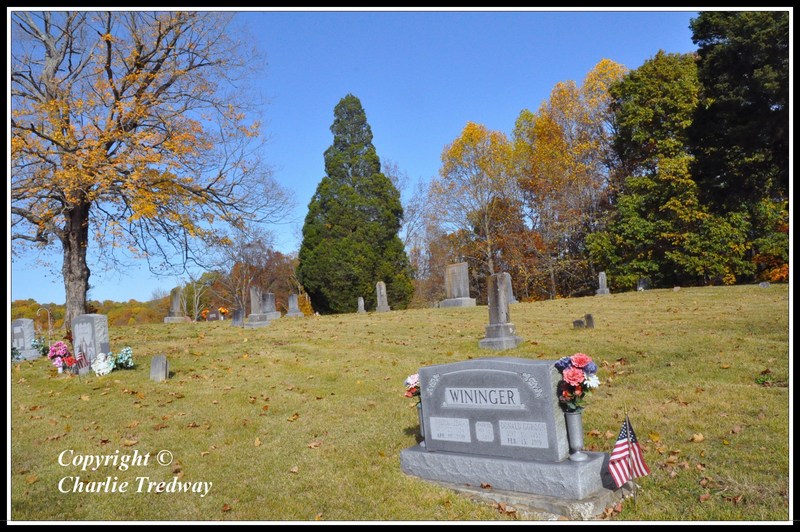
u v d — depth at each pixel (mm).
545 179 45156
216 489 6766
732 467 6301
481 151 47125
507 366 6113
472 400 6375
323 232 44625
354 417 9328
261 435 8664
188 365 14117
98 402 10930
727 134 24859
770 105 23062
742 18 22766
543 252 44844
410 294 46344
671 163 34219
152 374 12523
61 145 17906
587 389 5805
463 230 48438
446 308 25609
